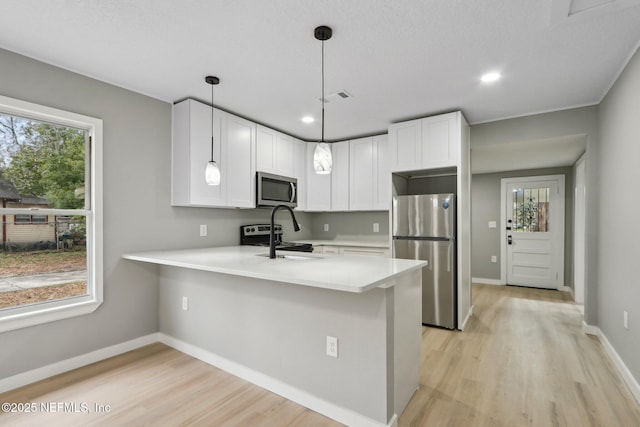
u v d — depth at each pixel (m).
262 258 2.36
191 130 2.93
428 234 3.45
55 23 1.85
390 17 1.80
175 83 2.65
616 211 2.52
